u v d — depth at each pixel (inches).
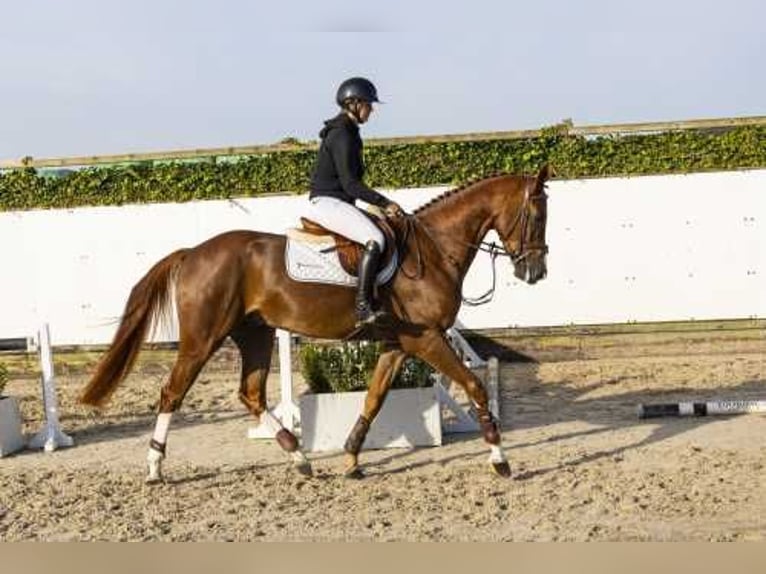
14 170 653.9
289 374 440.5
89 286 655.8
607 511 311.1
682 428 427.5
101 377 370.0
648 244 624.4
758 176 616.7
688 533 286.0
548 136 623.5
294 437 369.4
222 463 396.2
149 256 652.7
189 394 569.0
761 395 495.8
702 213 621.3
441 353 356.2
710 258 621.9
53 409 442.3
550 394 523.2
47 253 656.4
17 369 658.2
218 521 315.0
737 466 357.7
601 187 625.0
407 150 631.8
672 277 624.4
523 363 628.1
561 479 349.4
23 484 373.1
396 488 347.6
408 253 358.9
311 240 360.5
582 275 628.4
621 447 395.5
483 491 338.3
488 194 365.4
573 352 629.9
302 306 358.6
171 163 648.4
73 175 653.3
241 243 364.8
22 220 655.8
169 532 305.7
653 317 626.2
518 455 389.1
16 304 658.2
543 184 360.2
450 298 358.9
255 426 461.7
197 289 359.3
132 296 371.2
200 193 647.8
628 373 571.8
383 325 356.2
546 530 293.4
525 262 362.3
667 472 353.7
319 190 358.6
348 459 363.3
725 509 307.7
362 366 417.4
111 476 381.7
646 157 621.3
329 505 329.7
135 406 536.7
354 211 353.4
